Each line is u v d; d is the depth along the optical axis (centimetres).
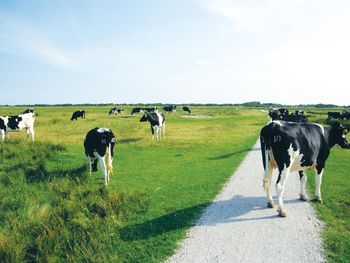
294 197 1049
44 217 833
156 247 710
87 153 1276
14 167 1358
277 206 962
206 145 2223
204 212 916
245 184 1214
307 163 931
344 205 966
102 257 671
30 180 1200
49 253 683
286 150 866
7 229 786
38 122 3738
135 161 1662
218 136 2748
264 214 896
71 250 692
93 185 1175
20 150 1661
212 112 7906
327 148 971
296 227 805
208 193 1096
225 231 786
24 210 885
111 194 979
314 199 1017
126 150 1981
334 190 1116
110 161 1205
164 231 788
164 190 1135
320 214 891
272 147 881
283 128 872
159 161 1669
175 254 679
